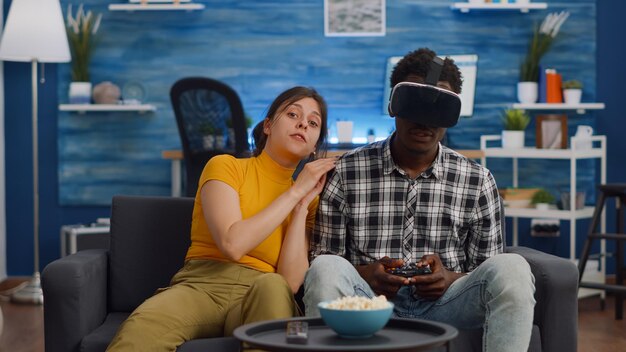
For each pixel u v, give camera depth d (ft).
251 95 19.22
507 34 19.13
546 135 17.63
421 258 9.16
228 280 8.91
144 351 8.13
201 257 9.14
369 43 19.19
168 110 19.29
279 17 19.15
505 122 18.48
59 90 19.25
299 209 9.14
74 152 19.38
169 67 19.21
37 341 13.98
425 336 6.79
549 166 19.24
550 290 8.75
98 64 19.21
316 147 9.58
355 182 9.31
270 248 9.13
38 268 18.25
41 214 19.47
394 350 6.23
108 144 19.38
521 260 8.20
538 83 18.84
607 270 19.11
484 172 9.36
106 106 18.71
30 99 19.25
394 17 19.15
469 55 18.35
